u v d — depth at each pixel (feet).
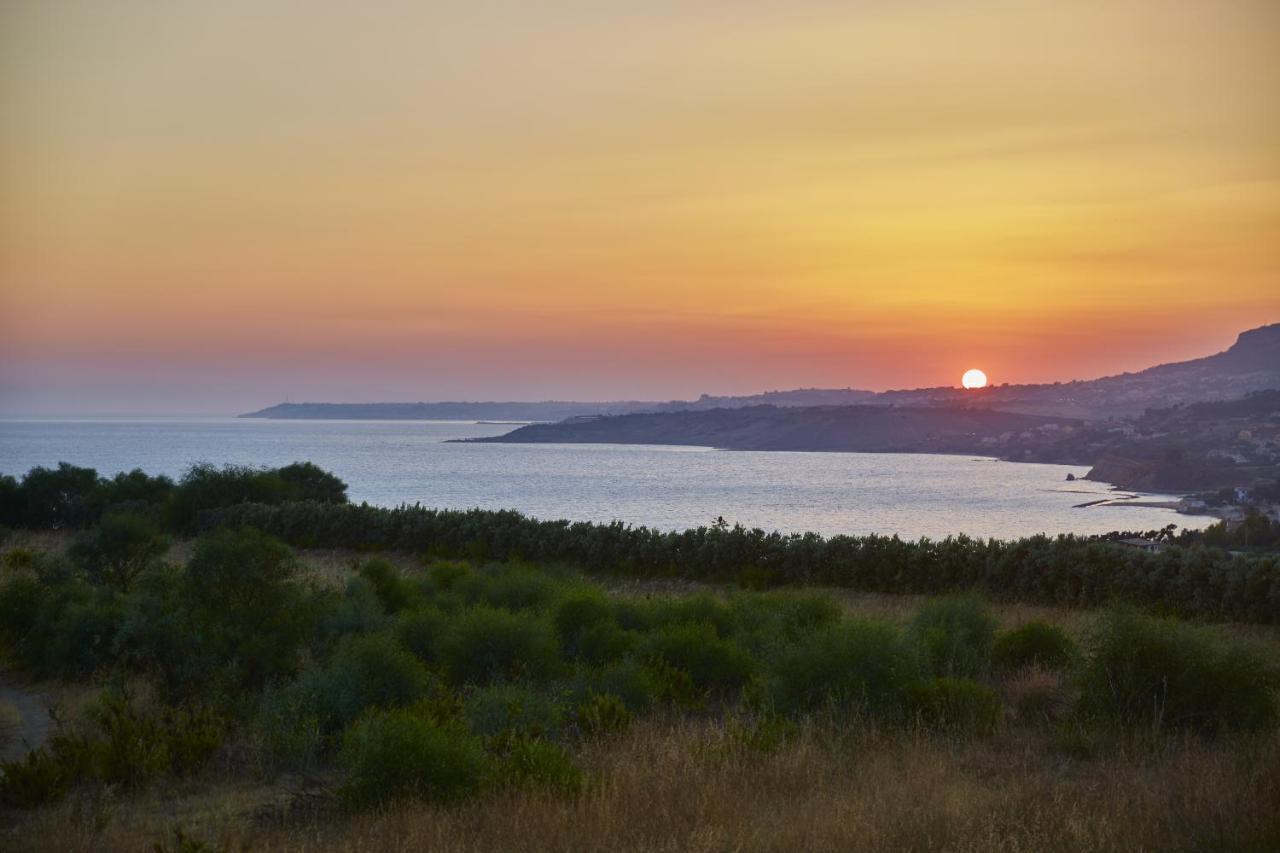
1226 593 75.92
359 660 47.50
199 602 56.70
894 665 45.16
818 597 65.77
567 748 38.40
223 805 36.09
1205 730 39.60
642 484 550.36
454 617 63.31
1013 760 36.37
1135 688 40.83
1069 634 63.10
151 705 52.80
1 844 31.81
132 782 39.27
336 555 141.90
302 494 187.62
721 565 112.98
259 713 47.01
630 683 48.91
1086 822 26.94
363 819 32.42
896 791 30.89
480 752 36.17
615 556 121.29
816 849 25.95
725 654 54.60
